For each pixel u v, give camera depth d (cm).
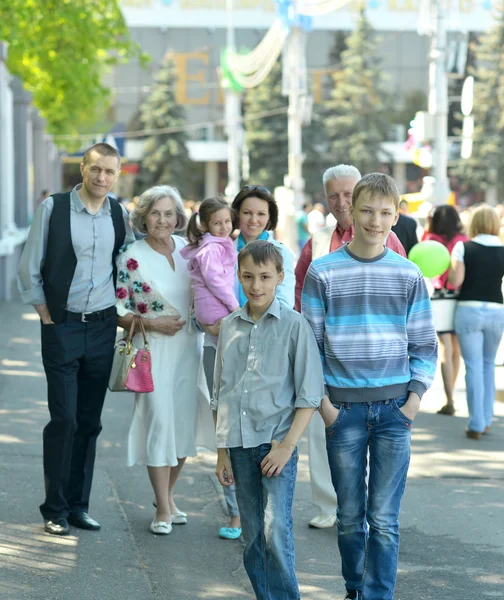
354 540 500
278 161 6800
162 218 636
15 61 2255
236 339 483
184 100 7775
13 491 718
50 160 5325
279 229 3484
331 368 488
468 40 7219
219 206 630
